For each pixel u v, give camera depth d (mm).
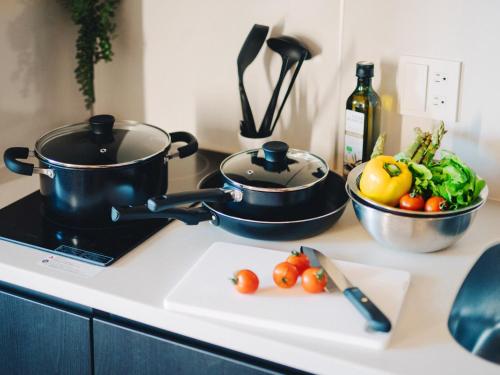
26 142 1776
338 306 1130
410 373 1005
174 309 1146
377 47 1522
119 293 1194
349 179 1353
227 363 1153
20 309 1325
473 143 1495
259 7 1623
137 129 1505
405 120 1553
